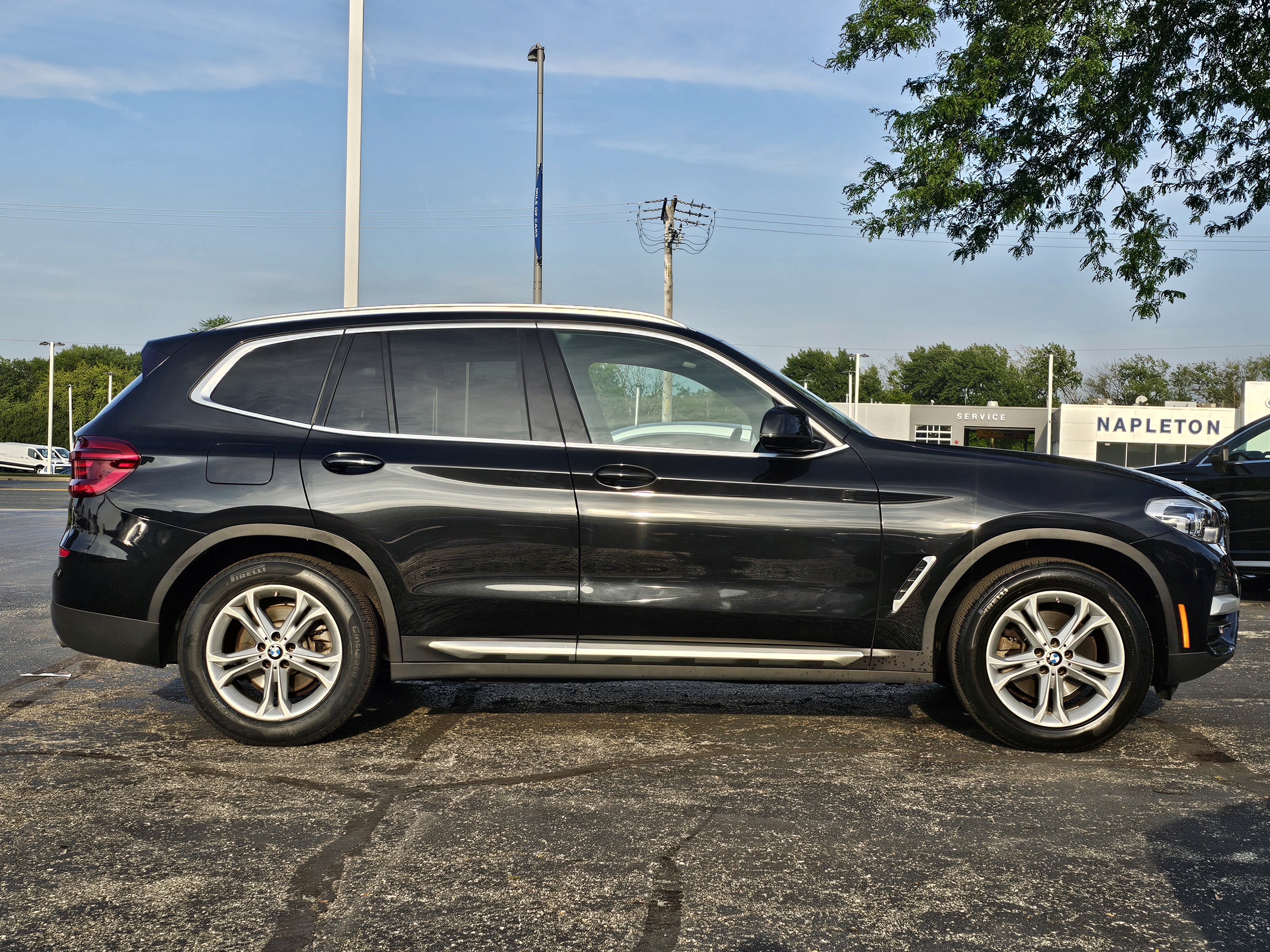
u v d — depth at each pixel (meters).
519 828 3.06
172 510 3.82
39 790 3.38
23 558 10.63
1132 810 3.25
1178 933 2.39
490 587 3.82
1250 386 33.94
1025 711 3.89
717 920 2.46
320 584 3.84
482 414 3.95
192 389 3.99
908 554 3.83
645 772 3.62
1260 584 9.28
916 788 3.47
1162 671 3.94
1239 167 13.98
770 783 3.51
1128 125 13.41
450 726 4.25
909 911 2.51
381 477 3.83
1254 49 13.06
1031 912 2.51
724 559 3.81
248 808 3.22
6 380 99.94
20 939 2.34
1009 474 3.92
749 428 3.98
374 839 2.96
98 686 4.94
